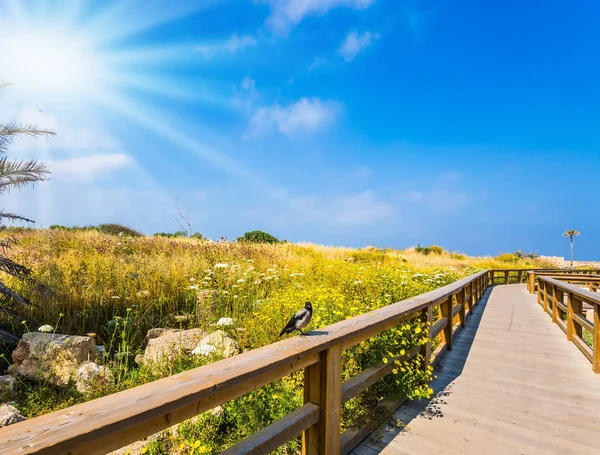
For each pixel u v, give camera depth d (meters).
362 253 20.31
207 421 3.38
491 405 4.15
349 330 2.99
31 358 4.75
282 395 3.52
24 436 1.23
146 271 8.70
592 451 3.22
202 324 6.43
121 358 5.25
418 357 4.58
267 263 12.48
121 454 3.01
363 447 3.24
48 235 12.65
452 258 29.59
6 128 5.48
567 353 6.29
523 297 14.60
